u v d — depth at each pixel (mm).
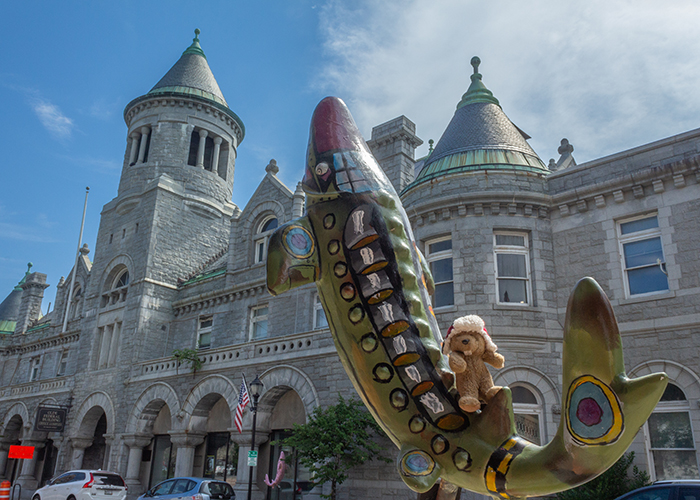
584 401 2900
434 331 4141
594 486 13938
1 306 48188
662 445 14695
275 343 21922
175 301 31141
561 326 17172
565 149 25672
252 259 28188
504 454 3375
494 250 18109
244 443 21234
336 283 4043
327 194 4250
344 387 19000
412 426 3678
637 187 16953
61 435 31422
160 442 26953
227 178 38750
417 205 19281
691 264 15555
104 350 31906
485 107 21469
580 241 17719
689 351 14906
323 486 18125
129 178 36062
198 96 37938
